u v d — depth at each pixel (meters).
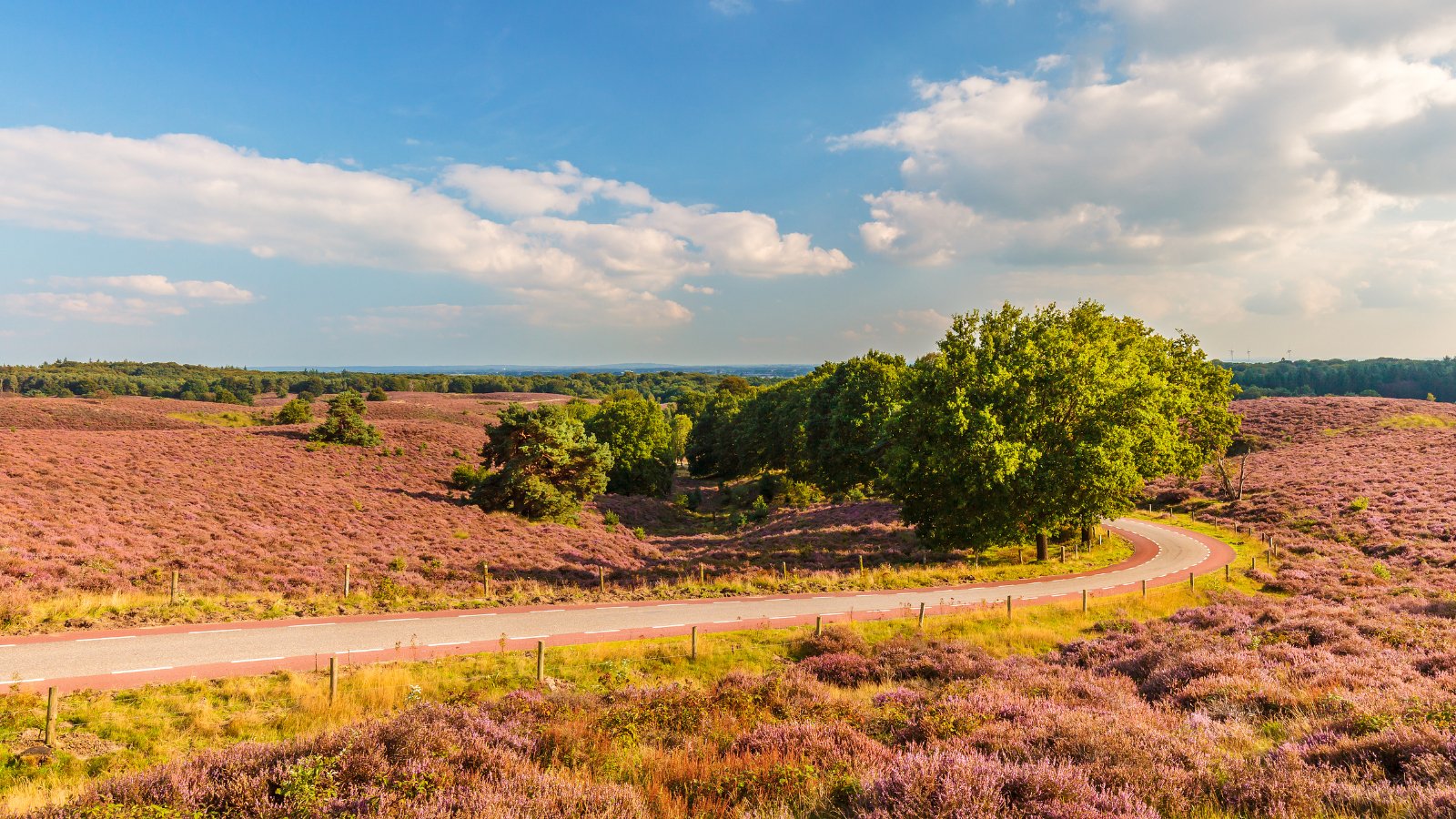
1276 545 40.69
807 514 56.81
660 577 34.12
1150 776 7.97
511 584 29.39
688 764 9.44
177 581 22.31
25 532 25.20
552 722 11.62
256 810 7.25
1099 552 38.94
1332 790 7.32
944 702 11.91
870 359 64.94
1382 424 74.44
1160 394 33.78
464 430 79.69
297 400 81.94
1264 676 13.44
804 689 14.08
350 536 35.38
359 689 15.01
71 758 11.12
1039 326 36.31
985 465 30.75
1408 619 19.30
